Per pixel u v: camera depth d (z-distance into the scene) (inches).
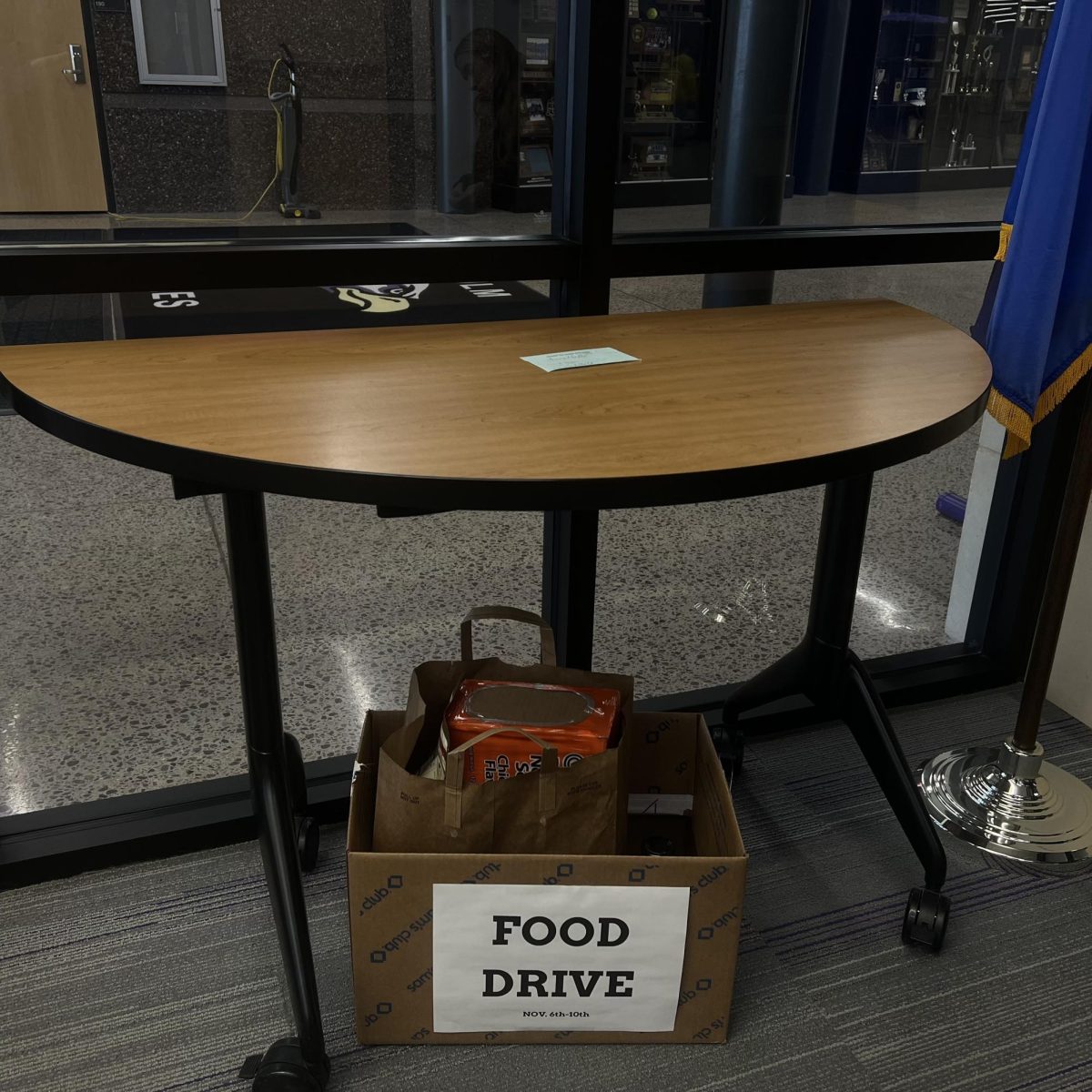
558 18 60.7
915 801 63.4
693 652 90.1
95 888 64.7
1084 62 56.7
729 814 52.6
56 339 57.9
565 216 66.1
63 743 76.9
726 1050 54.5
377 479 36.4
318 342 53.9
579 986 52.4
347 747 77.6
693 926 50.9
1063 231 58.9
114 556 104.7
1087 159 59.5
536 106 62.3
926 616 97.7
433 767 53.9
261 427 40.7
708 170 66.2
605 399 45.8
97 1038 54.5
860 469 40.6
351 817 50.1
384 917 50.3
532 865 49.0
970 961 60.8
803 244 70.3
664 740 61.3
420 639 91.4
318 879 66.2
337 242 60.7
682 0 61.2
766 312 63.1
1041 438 80.0
